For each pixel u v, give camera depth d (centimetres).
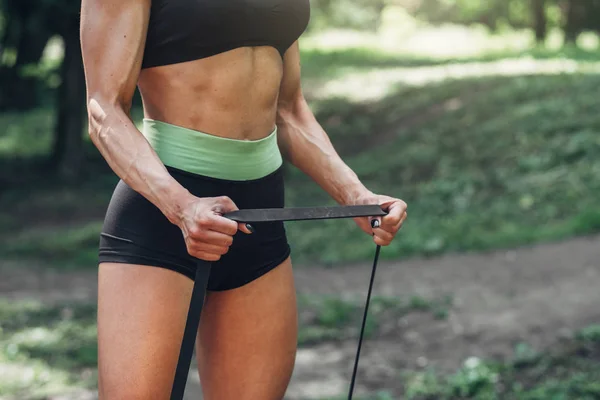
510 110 1509
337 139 1742
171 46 225
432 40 3706
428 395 545
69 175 1667
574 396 512
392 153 1495
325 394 568
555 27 3447
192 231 199
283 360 249
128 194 230
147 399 218
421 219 1116
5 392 584
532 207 1084
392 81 2208
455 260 911
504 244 938
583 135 1262
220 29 223
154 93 232
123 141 217
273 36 235
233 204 205
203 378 251
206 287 221
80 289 938
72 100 1681
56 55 3400
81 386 600
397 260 948
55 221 1368
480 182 1213
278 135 263
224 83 228
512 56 2538
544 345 612
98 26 222
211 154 231
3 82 2506
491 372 560
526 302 725
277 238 248
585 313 672
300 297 812
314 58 3047
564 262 834
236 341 244
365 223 247
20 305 816
